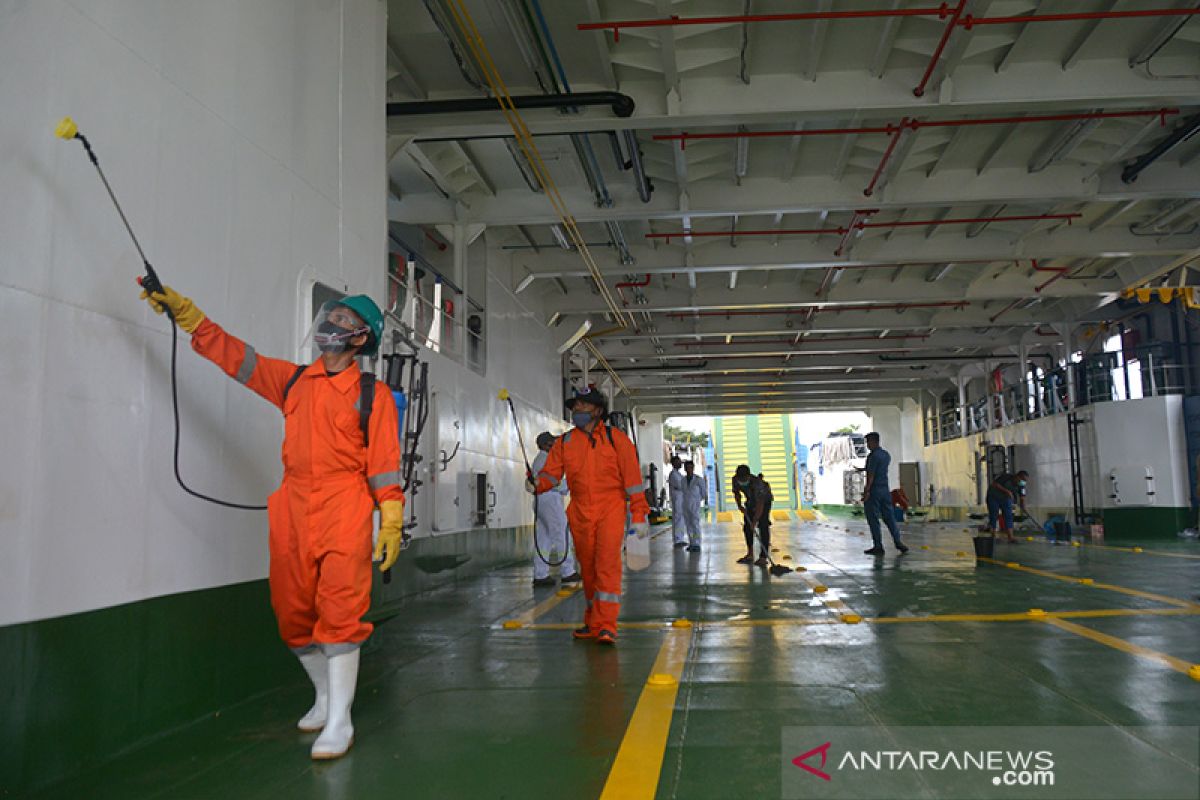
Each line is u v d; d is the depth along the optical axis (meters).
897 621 6.37
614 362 26.75
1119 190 11.90
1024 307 21.14
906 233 14.98
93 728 3.15
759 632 5.98
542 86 9.07
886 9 8.12
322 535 3.27
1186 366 18.64
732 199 12.20
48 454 2.96
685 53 8.88
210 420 3.99
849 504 45.09
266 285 4.54
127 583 3.36
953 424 32.66
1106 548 14.79
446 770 3.11
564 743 3.41
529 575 11.38
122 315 3.38
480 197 12.27
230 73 4.27
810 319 21.03
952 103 9.12
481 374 12.94
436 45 8.48
